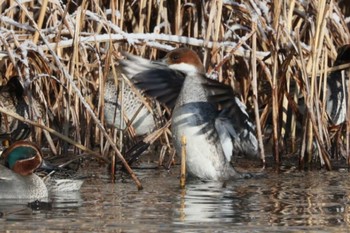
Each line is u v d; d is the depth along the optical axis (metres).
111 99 15.56
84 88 14.40
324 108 14.59
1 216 10.12
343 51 15.37
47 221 9.81
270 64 15.24
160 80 13.45
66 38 14.64
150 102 15.56
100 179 12.90
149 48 15.45
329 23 15.55
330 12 15.45
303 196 11.51
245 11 15.00
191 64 13.05
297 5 15.75
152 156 15.26
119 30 14.45
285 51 14.89
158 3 15.17
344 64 14.99
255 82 14.05
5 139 14.80
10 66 15.70
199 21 15.58
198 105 12.87
